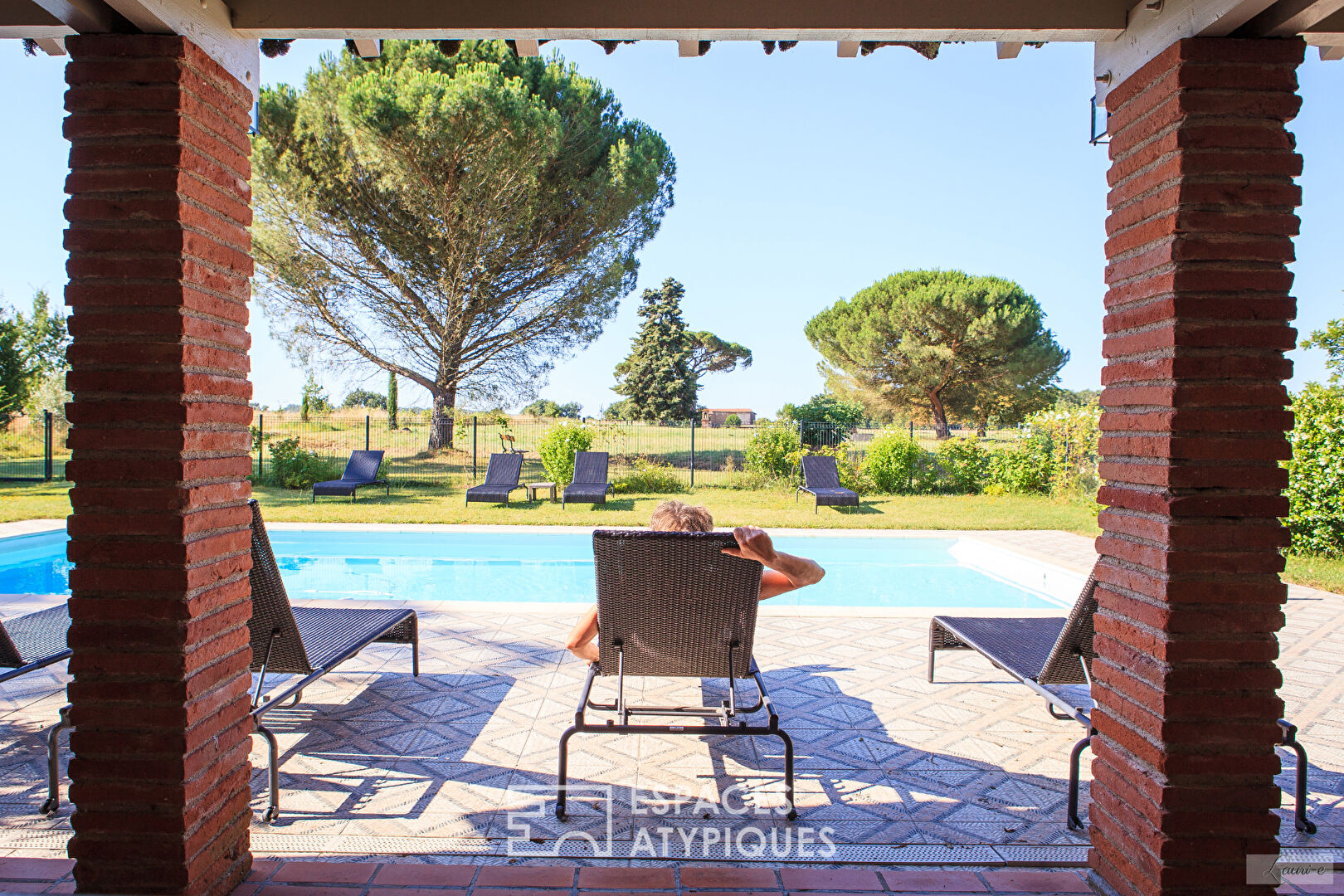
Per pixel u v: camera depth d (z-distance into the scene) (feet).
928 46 7.84
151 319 5.98
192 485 6.29
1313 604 18.58
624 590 8.74
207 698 6.52
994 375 98.63
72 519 6.09
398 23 6.79
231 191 6.78
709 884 6.94
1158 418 6.31
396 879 6.98
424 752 10.00
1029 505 43.37
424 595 24.44
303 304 58.29
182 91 5.99
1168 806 6.22
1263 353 6.13
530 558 31.22
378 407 78.38
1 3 6.79
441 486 52.26
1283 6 5.83
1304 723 11.22
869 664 14.02
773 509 41.06
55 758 8.30
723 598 8.74
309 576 27.43
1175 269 6.14
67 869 6.98
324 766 9.54
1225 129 6.04
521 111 50.93
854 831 8.02
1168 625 6.15
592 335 64.28
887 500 45.85
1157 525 6.33
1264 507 6.11
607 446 56.29
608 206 58.44
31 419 60.59
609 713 11.32
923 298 94.53
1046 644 11.18
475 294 59.88
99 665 6.14
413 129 50.34
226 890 6.77
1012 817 8.39
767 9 6.81
